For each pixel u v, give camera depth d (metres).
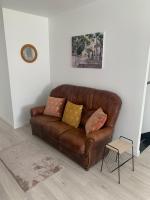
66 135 2.35
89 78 3.02
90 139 2.03
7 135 3.18
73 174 2.12
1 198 1.76
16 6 2.82
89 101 2.71
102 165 2.27
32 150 2.67
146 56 2.20
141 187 1.91
